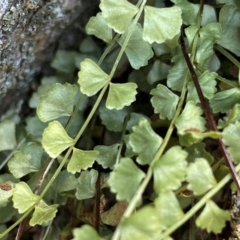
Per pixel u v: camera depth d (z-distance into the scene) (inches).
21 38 9.2
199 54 8.5
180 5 8.7
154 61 9.4
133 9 7.9
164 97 8.2
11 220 9.7
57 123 8.1
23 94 10.6
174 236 9.1
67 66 10.5
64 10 9.4
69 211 9.8
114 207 8.5
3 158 10.1
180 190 8.0
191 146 8.0
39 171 9.1
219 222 7.2
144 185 7.0
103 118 9.5
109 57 10.0
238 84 8.2
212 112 8.3
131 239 6.6
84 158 8.1
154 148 7.5
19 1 8.6
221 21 8.7
